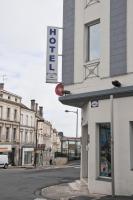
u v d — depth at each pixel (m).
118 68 15.12
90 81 16.34
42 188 18.98
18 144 70.56
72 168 41.06
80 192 16.61
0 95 65.06
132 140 14.74
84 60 16.84
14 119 69.19
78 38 17.17
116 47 15.28
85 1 17.05
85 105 18.11
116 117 15.12
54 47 17.47
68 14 17.81
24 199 14.73
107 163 15.58
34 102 79.75
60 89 17.45
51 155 93.81
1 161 54.00
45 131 91.31
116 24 15.36
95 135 16.14
